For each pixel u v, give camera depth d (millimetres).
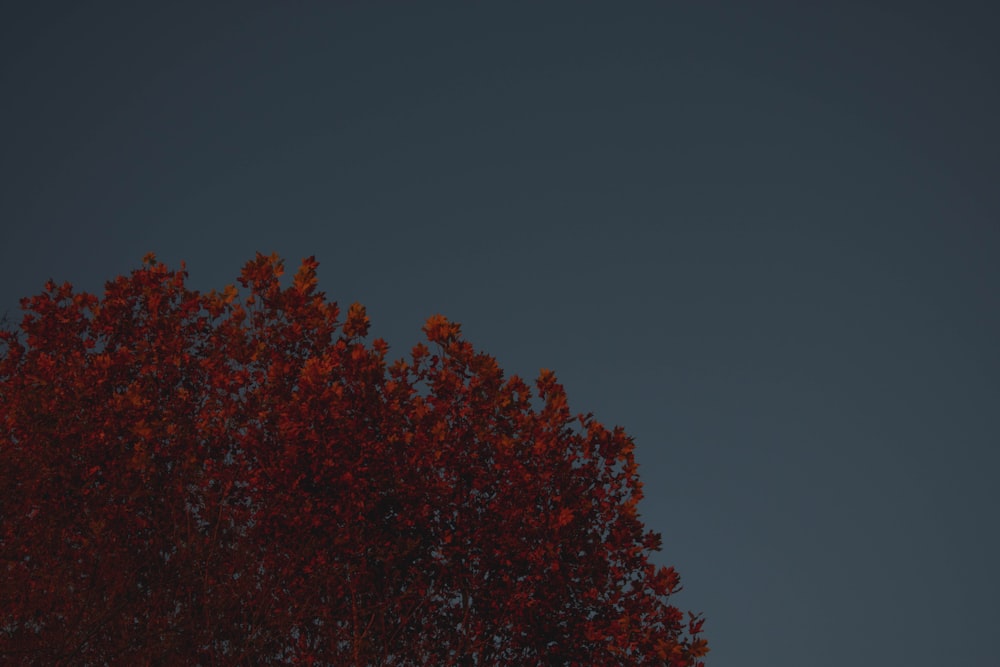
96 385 14977
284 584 13922
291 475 14555
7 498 12445
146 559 12945
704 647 14492
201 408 15461
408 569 14875
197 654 12484
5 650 11055
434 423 15367
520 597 14469
